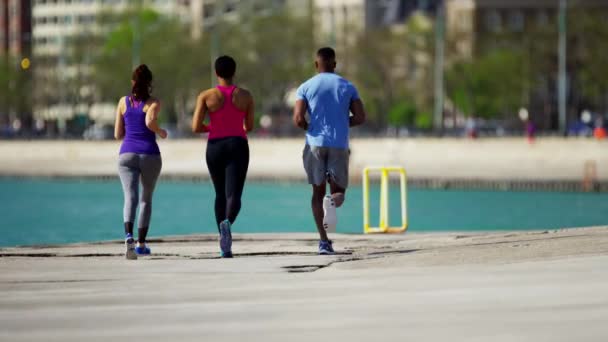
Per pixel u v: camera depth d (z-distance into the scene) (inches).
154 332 980.6
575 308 1025.5
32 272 1508.4
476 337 911.7
